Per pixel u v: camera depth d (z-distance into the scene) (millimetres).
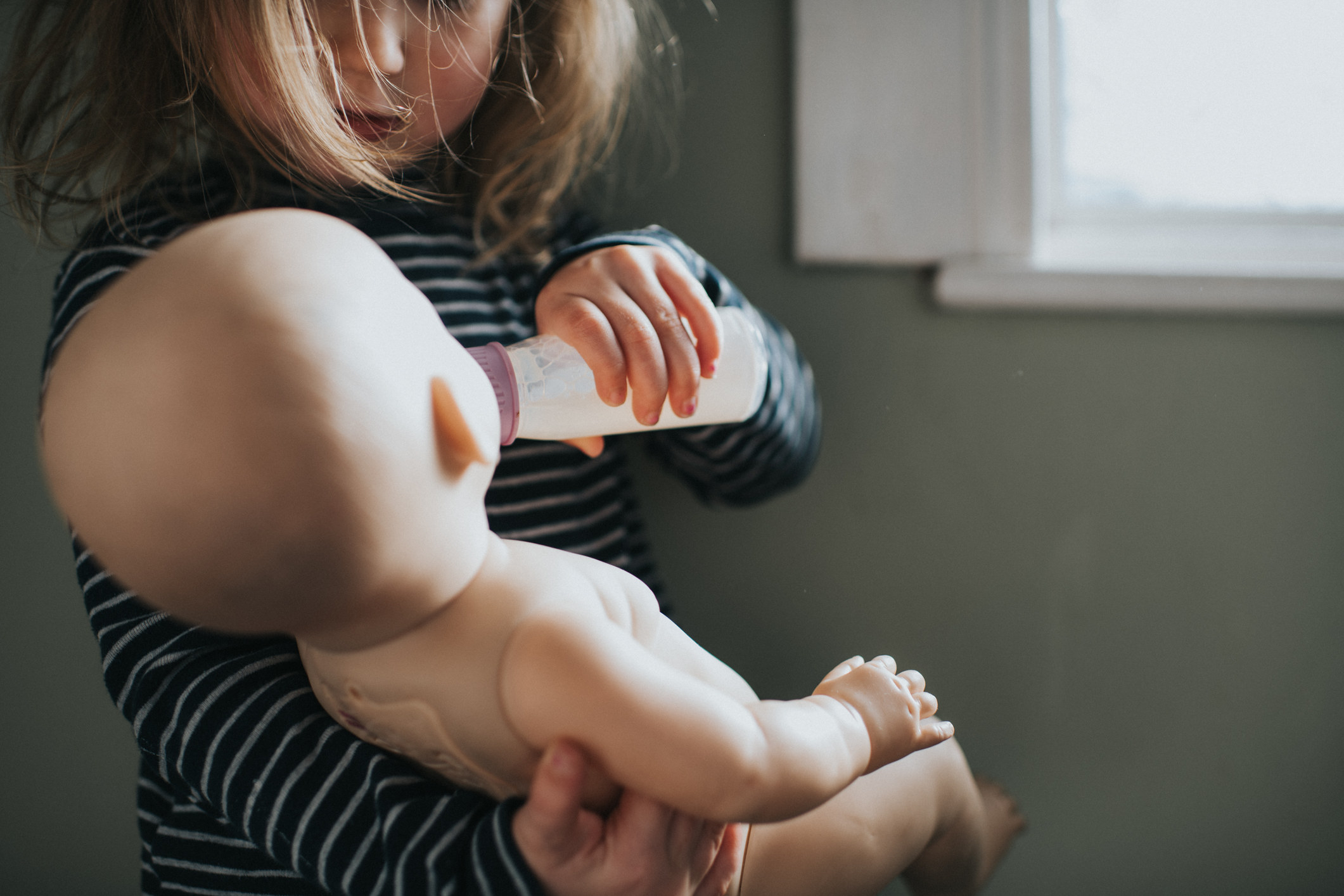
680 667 526
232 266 379
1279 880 1007
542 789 418
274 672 583
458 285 786
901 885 953
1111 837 1004
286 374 360
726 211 949
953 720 994
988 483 982
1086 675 996
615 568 529
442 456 409
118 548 375
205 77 681
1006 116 933
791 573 982
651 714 418
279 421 356
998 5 924
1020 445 980
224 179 761
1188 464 985
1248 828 1006
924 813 667
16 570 912
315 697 569
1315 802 1004
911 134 928
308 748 541
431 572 416
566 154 877
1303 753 1004
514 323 804
